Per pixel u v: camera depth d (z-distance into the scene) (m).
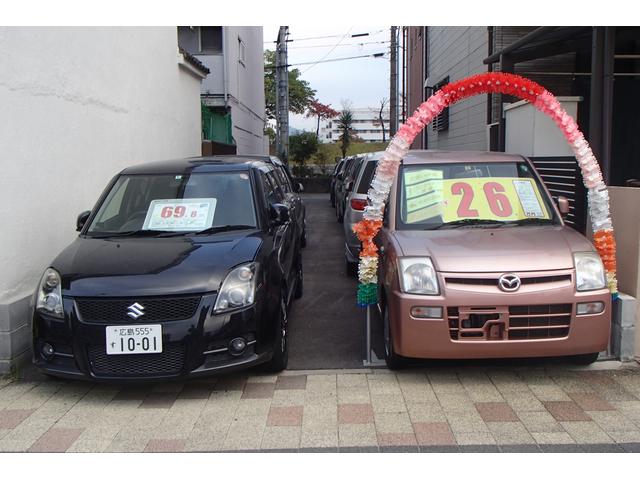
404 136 4.82
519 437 3.77
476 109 12.94
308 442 3.75
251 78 23.58
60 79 6.24
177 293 4.32
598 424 3.91
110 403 4.40
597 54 6.28
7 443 3.81
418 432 3.85
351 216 8.26
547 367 4.88
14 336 4.95
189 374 4.29
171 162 6.20
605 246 4.64
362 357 5.30
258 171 6.01
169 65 10.62
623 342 4.90
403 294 4.45
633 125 9.38
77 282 4.47
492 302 4.32
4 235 5.16
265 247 4.99
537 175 5.62
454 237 4.88
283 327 4.98
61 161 6.26
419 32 21.20
